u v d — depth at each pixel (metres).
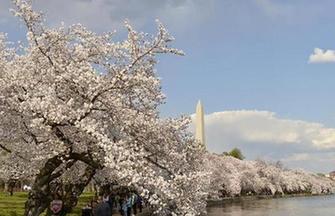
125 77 18.23
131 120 19.06
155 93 20.11
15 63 19.55
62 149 18.48
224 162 102.62
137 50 19.19
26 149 19.73
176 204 17.86
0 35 20.09
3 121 18.73
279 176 133.88
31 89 18.45
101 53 19.36
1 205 39.75
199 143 21.39
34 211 19.14
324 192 163.38
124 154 16.72
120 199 32.12
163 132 19.89
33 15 18.95
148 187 17.22
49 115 17.36
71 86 18.38
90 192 65.06
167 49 19.33
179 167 19.55
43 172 19.25
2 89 18.20
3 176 21.61
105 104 18.55
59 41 19.64
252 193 118.56
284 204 83.94
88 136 18.47
